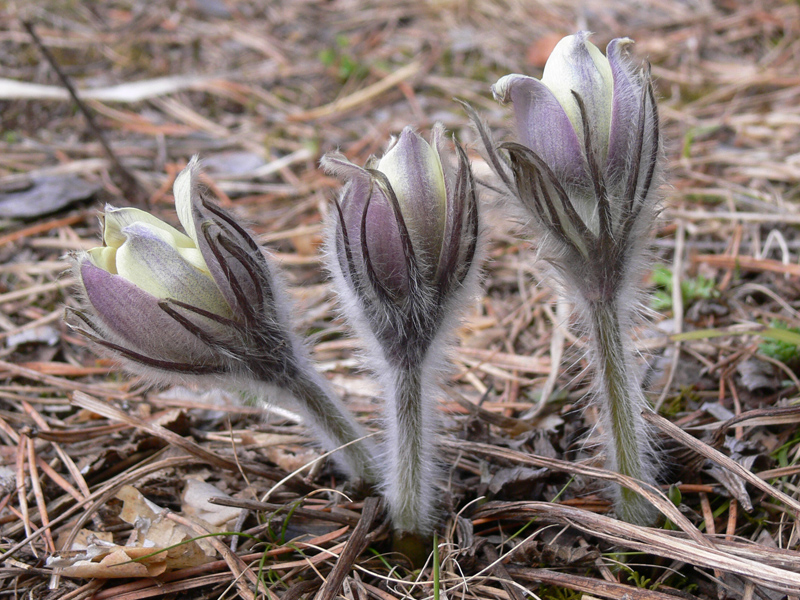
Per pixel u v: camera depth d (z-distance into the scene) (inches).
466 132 16.3
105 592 9.2
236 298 8.7
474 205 8.5
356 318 9.0
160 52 20.5
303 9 23.0
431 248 8.5
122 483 10.0
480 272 9.0
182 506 10.0
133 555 9.2
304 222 14.7
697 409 10.8
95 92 18.3
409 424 9.1
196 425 11.2
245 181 16.0
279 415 11.2
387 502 9.6
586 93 8.3
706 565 8.7
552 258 8.8
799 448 9.9
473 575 9.3
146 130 17.6
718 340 11.6
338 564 9.0
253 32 21.6
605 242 8.6
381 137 16.9
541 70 19.1
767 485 9.0
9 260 13.6
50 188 15.1
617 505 9.5
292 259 13.8
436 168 8.4
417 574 9.3
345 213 8.6
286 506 9.5
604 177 8.4
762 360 11.0
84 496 10.1
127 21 21.8
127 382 11.7
